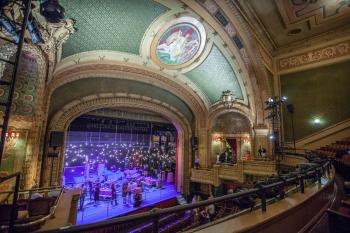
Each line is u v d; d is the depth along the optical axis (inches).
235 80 583.8
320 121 557.9
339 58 547.2
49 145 429.7
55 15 172.7
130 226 74.3
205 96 689.0
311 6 455.5
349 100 521.7
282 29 553.3
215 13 399.5
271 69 645.9
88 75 478.3
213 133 723.4
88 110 525.3
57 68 393.1
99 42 412.5
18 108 305.0
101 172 783.1
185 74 611.5
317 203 163.6
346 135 511.5
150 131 849.5
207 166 687.7
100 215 486.0
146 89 613.3
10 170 301.1
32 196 277.3
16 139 309.3
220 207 376.2
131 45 452.4
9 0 119.3
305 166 210.2
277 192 149.9
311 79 590.2
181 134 744.3
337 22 523.2
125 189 579.5
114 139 785.6
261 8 460.1
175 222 506.9
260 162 521.0
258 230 100.9
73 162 744.3
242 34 454.6
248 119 644.1
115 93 554.9
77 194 303.1
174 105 707.4
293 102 612.1
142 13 373.4
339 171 310.8
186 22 426.3
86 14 338.3
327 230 142.4
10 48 235.3
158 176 799.7
